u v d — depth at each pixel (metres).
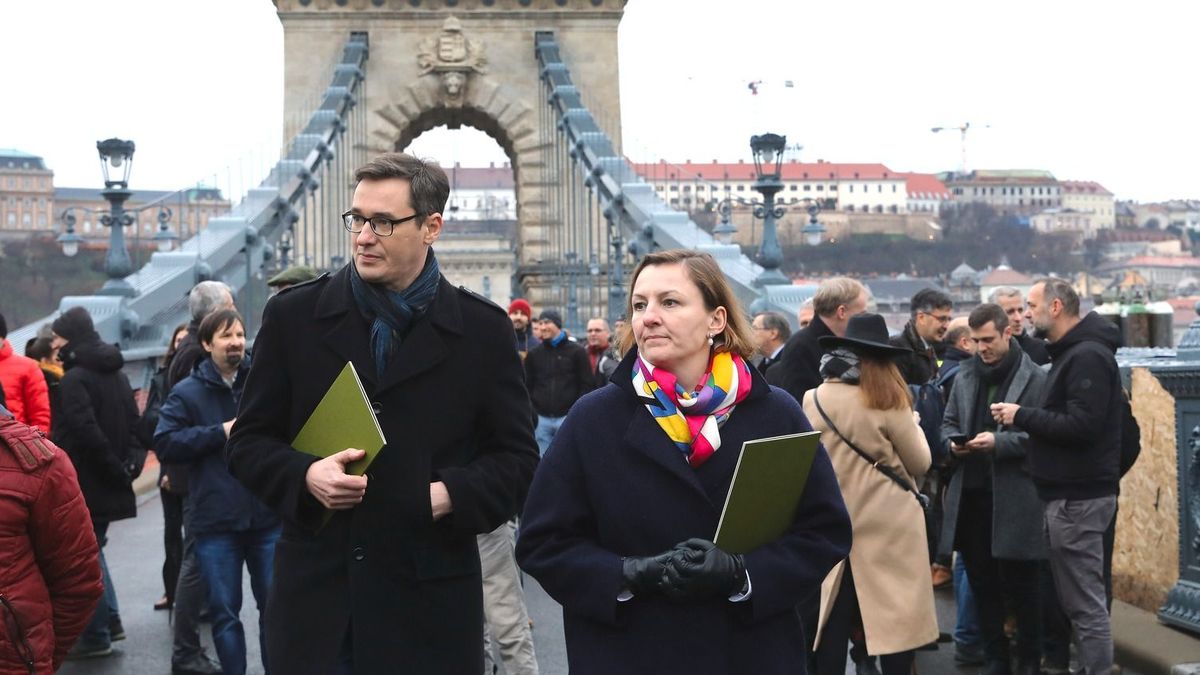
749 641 3.64
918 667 7.68
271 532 6.54
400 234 4.06
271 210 20.91
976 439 6.87
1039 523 6.82
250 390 4.16
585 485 3.75
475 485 4.04
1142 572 8.41
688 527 3.65
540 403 11.82
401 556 4.01
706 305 3.77
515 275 33.09
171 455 6.42
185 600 7.42
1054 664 7.49
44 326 9.45
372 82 31.20
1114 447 6.54
